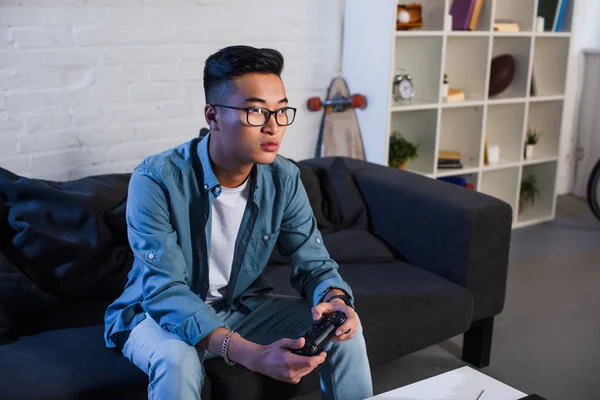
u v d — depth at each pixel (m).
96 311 2.06
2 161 2.54
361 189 2.70
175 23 2.90
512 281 3.26
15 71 2.50
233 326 1.80
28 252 2.04
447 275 2.38
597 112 4.65
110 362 1.69
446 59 3.90
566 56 4.05
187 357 1.51
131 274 1.75
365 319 2.02
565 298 3.07
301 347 1.47
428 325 2.15
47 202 2.10
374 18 3.33
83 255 2.08
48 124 2.62
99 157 2.79
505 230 2.37
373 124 3.46
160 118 2.95
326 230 2.59
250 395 1.73
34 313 1.99
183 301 1.56
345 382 1.66
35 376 1.60
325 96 3.54
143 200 1.61
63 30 2.59
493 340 2.67
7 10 2.44
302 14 3.34
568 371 2.44
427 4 3.54
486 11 3.65
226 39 3.09
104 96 2.76
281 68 1.57
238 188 1.70
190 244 1.69
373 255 2.50
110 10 2.70
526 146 4.13
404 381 2.37
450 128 3.96
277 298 1.88
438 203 2.38
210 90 1.57
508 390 1.49
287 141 3.44
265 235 1.77
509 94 3.98
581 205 4.61
